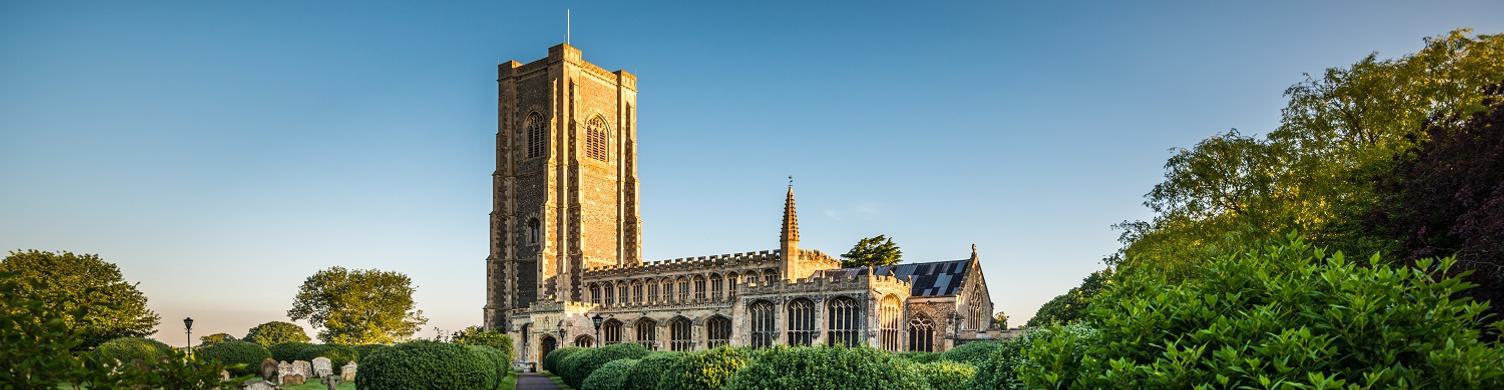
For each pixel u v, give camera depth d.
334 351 84.31
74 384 13.23
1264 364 11.43
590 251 130.25
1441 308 11.58
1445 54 49.25
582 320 111.81
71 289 83.19
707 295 110.75
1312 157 50.09
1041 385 13.64
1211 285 13.91
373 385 39.56
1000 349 22.45
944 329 87.88
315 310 141.75
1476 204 29.27
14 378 11.90
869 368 25.42
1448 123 37.62
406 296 144.25
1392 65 50.34
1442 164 32.81
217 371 14.34
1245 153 54.06
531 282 131.25
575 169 129.62
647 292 117.56
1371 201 40.09
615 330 111.00
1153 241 55.72
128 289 92.25
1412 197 33.44
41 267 85.81
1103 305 15.59
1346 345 11.63
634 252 136.62
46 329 12.85
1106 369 12.95
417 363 40.09
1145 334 13.09
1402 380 10.52
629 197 139.38
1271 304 12.24
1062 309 96.38
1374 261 12.81
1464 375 10.73
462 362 41.53
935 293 90.69
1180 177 57.00
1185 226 56.03
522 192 135.25
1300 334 11.34
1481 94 43.81
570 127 131.88
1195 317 12.95
